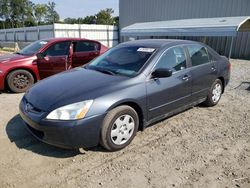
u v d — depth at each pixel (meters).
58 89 3.68
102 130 3.48
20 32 33.16
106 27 28.22
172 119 4.99
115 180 3.09
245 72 10.54
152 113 4.11
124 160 3.52
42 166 3.36
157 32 18.19
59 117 3.26
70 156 3.60
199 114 5.30
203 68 5.10
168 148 3.86
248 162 3.52
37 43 7.64
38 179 3.11
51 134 3.30
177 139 4.16
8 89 6.83
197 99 5.13
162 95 4.18
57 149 3.77
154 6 24.45
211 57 5.49
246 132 4.46
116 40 29.39
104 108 3.43
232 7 18.17
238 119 5.07
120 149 3.77
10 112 5.29
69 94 3.48
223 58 5.95
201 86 5.12
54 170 3.28
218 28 14.30
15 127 4.53
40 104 3.47
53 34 25.98
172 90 4.35
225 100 6.36
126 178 3.13
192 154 3.70
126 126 3.77
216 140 4.15
